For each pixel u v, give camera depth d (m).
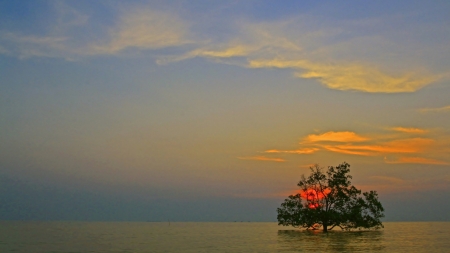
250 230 186.00
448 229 192.00
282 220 102.62
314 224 103.38
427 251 62.50
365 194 99.69
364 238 92.44
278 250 64.94
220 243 84.00
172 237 112.69
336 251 62.66
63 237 110.31
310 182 101.88
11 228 191.75
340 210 99.56
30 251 65.88
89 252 63.66
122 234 133.00
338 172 100.31
